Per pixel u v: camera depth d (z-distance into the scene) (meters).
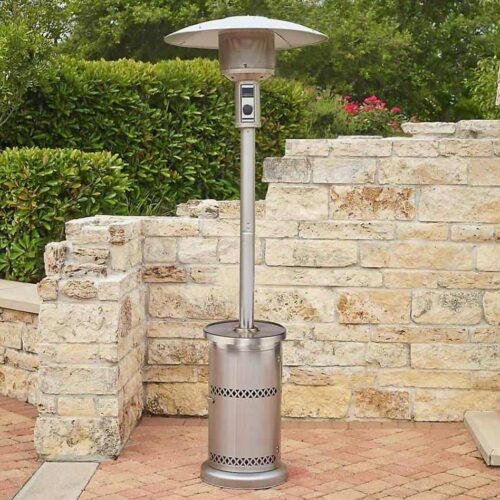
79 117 9.05
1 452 5.86
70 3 10.03
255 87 5.24
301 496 5.14
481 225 6.39
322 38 5.32
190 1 18.31
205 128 9.52
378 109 14.09
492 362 6.44
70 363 5.65
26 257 7.64
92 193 7.87
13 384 7.07
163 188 9.37
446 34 20.20
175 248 6.54
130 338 6.07
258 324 5.55
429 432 6.30
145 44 18.47
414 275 6.41
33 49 8.66
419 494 5.17
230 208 6.52
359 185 6.41
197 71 9.55
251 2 17.89
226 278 6.53
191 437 6.17
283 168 6.43
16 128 8.85
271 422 5.33
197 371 6.60
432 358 6.45
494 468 5.59
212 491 5.21
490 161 6.36
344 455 5.83
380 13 20.83
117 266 5.87
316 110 13.05
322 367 6.50
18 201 7.59
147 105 9.25
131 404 6.18
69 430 5.66
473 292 6.41
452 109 20.61
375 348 6.46
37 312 6.68
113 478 5.39
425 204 6.39
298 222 6.45
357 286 6.45
